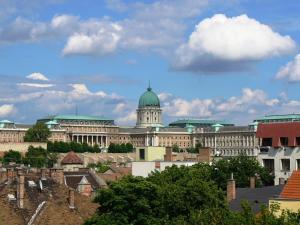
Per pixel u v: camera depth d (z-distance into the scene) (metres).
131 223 103.00
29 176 121.44
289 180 81.81
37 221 105.75
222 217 64.50
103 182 170.62
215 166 165.38
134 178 110.12
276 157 174.75
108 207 105.50
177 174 143.12
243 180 158.88
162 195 105.94
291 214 63.31
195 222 66.19
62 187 117.88
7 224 104.69
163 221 86.44
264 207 62.06
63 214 109.25
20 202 109.06
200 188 103.19
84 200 115.62
